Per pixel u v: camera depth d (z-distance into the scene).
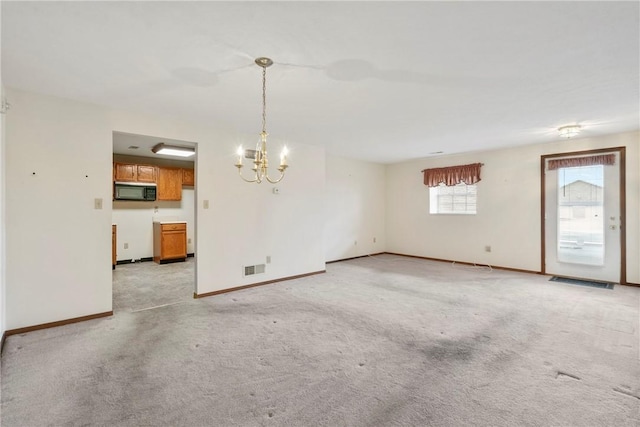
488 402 1.81
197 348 2.49
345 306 3.52
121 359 2.31
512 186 5.44
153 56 2.15
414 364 2.25
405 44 2.00
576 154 4.75
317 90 2.76
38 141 2.83
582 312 3.30
